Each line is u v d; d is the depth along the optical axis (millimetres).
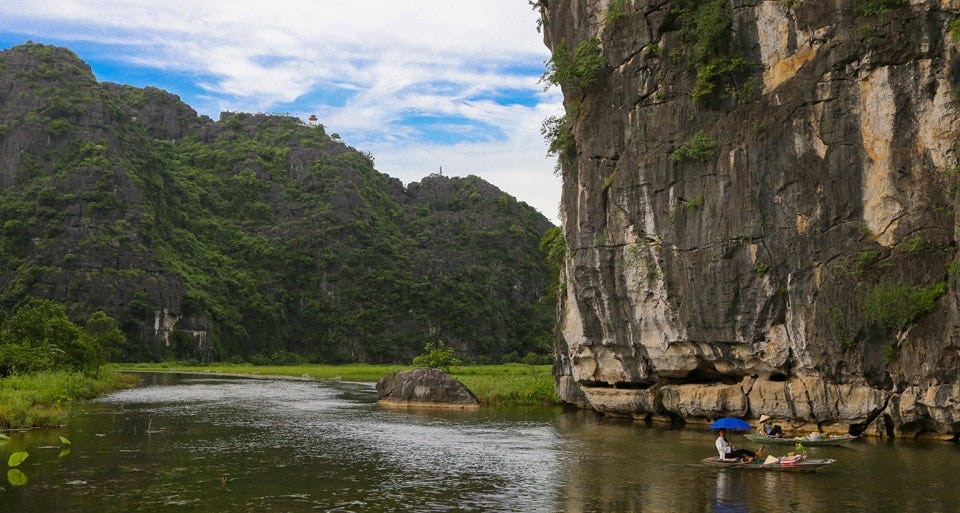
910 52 30891
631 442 34281
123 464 28109
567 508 21562
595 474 26594
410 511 21188
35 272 155000
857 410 32344
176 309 169625
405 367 150750
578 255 40969
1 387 49312
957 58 29984
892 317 30391
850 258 31672
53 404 47719
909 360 30406
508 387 58906
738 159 34594
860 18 31938
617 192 38844
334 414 48344
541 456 30500
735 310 34625
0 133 183750
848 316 31500
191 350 171375
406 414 48469
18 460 14742
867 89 31828
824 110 32719
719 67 35500
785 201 33375
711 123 35906
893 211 31031
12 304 150375
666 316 37438
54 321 74875
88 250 161500
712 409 37375
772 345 34125
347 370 127375
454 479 25766
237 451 31844
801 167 33031
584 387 45438
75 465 27750
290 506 21719
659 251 37344
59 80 198250
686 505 21844
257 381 94375
